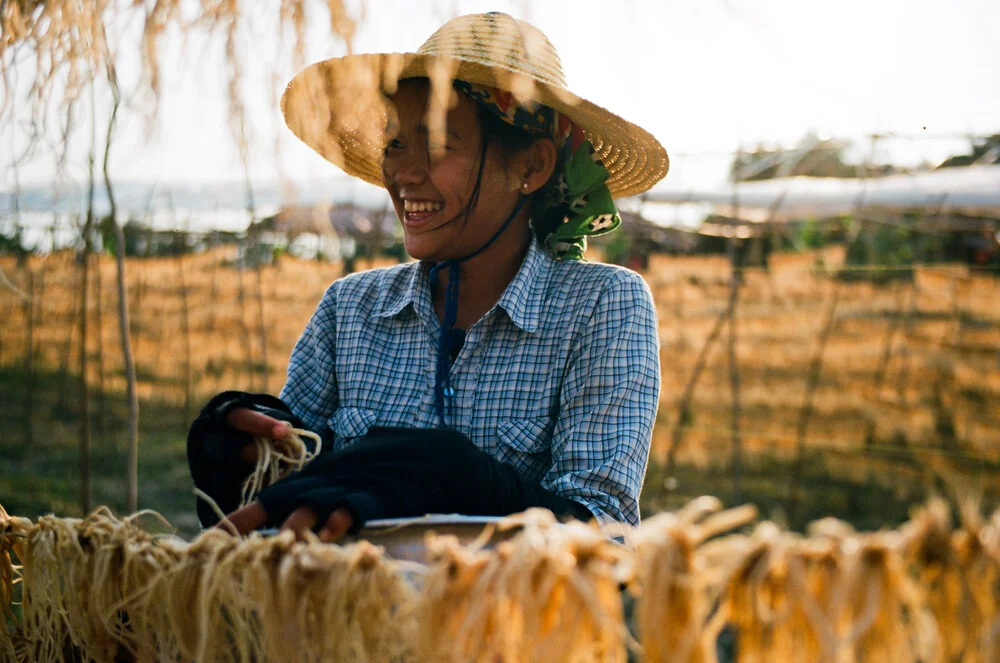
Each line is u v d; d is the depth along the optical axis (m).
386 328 1.70
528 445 1.54
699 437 7.56
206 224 8.54
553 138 1.62
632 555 0.89
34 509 6.18
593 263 1.64
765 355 7.82
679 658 0.80
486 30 1.51
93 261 7.83
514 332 1.60
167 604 1.05
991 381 6.97
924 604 0.79
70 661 1.24
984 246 8.95
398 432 1.29
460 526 1.16
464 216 1.55
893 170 7.74
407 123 1.50
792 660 0.81
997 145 6.83
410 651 0.95
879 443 7.14
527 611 0.84
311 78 1.17
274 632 0.96
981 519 0.79
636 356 1.52
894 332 7.28
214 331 9.38
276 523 1.19
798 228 8.56
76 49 1.18
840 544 0.80
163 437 8.27
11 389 8.98
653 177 1.81
